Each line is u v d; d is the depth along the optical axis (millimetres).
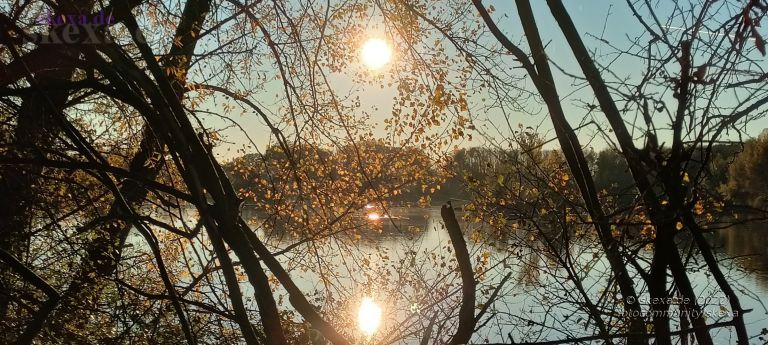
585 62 3613
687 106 3018
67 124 3967
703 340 3855
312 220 8406
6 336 5527
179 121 3430
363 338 6785
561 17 3924
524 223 5336
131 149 7590
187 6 6176
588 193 4492
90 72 3922
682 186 3234
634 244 4070
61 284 6250
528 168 5105
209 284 5191
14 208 5684
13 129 5449
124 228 7043
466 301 2869
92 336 5938
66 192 6473
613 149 3236
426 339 3752
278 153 8406
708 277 4961
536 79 4723
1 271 5441
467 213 6844
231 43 6504
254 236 3506
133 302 6004
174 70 5332
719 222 3914
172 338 6262
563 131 4469
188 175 3332
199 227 4863
